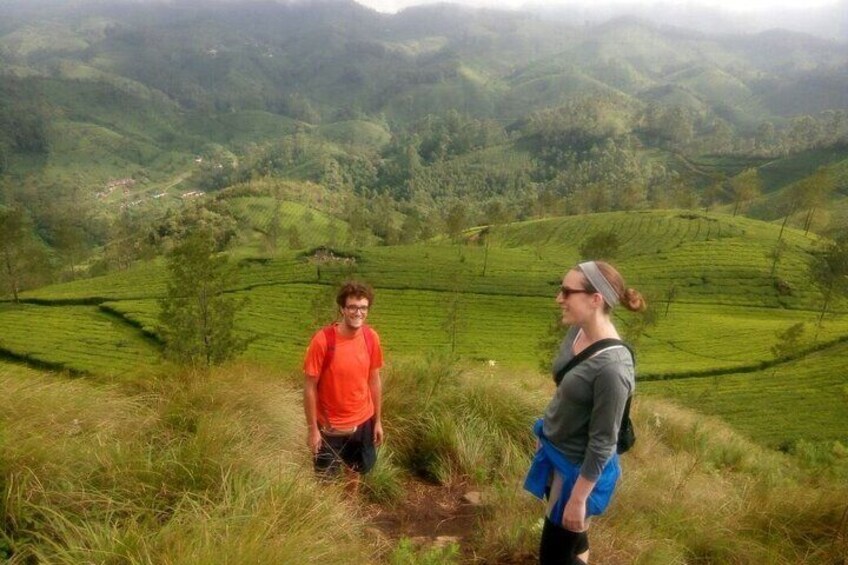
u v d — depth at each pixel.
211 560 2.87
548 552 3.39
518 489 5.19
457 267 93.38
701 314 77.50
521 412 7.01
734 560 4.48
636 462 7.23
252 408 5.98
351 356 4.91
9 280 75.19
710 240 104.56
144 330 63.88
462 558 4.27
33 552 3.03
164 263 96.62
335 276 87.69
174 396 6.08
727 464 8.74
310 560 3.16
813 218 110.44
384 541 4.23
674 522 4.83
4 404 4.57
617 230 115.62
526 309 79.94
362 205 175.12
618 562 4.18
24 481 3.38
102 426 4.80
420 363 8.09
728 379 53.22
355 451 5.11
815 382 51.22
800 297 83.50
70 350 58.03
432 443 6.17
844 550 4.45
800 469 8.00
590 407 3.08
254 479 4.12
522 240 120.94
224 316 27.78
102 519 3.48
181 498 3.73
